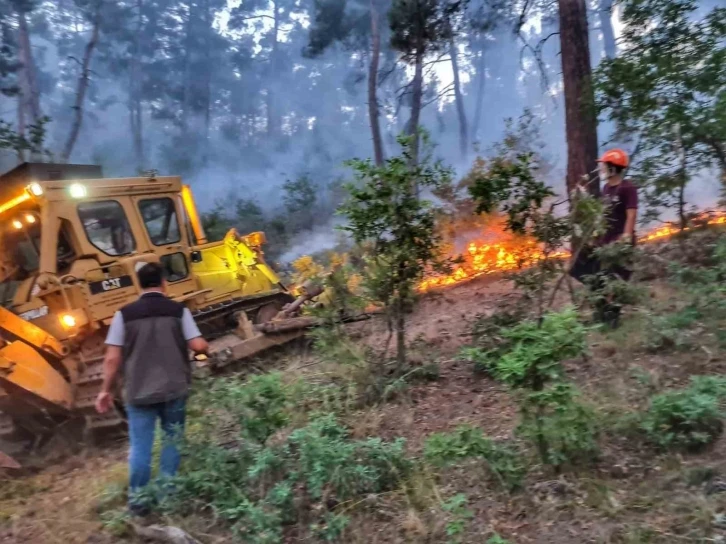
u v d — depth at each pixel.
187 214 9.05
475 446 4.43
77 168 7.91
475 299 8.96
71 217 7.19
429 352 6.82
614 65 8.78
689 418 4.38
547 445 4.45
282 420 4.82
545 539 3.89
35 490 5.73
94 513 4.95
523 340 4.45
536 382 4.38
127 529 4.54
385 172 6.01
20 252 7.51
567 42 10.48
